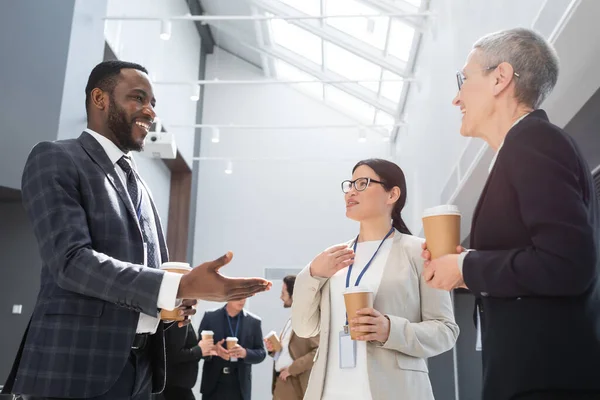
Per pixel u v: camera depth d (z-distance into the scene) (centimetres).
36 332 142
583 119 287
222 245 977
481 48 144
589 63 246
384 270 193
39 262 484
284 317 941
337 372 185
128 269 136
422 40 684
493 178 127
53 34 496
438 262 130
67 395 135
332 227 980
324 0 739
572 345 110
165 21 575
